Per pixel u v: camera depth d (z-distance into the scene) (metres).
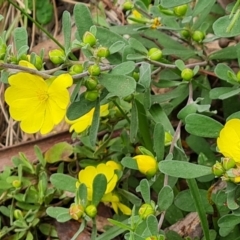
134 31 0.46
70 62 0.37
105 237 0.40
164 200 0.36
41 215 0.45
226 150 0.34
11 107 0.36
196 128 0.35
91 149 0.45
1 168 0.48
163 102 0.44
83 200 0.36
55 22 0.56
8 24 0.56
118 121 0.44
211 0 0.41
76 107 0.37
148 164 0.37
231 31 0.37
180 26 0.45
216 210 0.39
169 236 0.39
